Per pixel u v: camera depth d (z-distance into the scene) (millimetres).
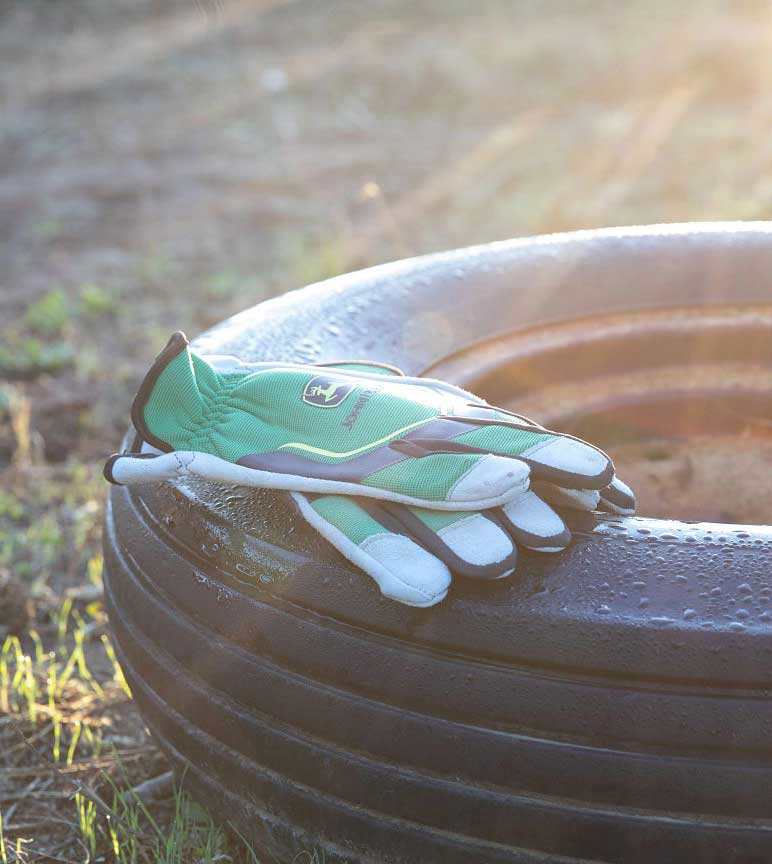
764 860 994
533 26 4602
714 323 1362
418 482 1026
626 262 1369
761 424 1386
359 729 1031
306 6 5156
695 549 1019
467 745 1010
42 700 1381
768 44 4070
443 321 1321
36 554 1627
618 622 989
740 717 978
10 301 2590
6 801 1276
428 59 4227
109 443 1943
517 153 3373
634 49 4184
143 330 2402
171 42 4785
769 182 2969
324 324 1273
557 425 1358
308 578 1045
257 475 1062
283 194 3186
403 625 1018
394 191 3152
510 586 1011
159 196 3219
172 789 1251
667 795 989
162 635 1109
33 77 4406
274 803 1076
